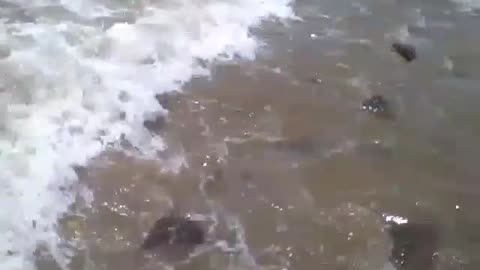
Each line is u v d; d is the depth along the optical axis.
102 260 2.69
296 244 2.79
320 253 2.76
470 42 3.83
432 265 2.75
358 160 3.12
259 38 3.72
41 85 3.26
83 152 3.03
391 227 2.87
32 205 2.81
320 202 2.94
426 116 3.37
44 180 2.90
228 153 3.10
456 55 3.74
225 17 3.81
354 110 3.37
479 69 3.65
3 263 2.63
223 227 2.83
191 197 2.92
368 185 3.02
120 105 3.25
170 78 3.42
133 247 2.74
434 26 3.93
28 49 3.43
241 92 3.39
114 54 3.49
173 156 3.07
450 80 3.58
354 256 2.76
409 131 3.29
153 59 3.50
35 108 3.16
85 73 3.36
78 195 2.88
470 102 3.46
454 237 2.85
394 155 3.16
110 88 3.31
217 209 2.89
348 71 3.57
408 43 3.79
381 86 3.51
